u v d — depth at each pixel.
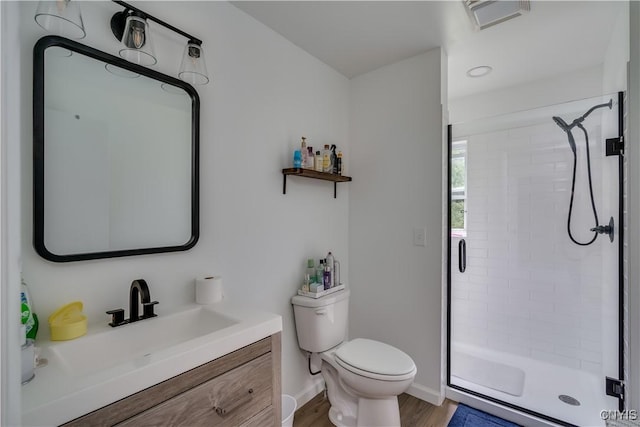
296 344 1.98
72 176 1.07
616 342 1.72
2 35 0.47
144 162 1.26
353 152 2.47
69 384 0.72
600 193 1.86
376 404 1.63
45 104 1.01
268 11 1.68
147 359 0.84
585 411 1.83
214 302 1.42
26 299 0.89
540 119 2.04
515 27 1.82
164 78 1.31
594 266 1.92
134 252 1.22
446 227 2.17
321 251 2.21
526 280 2.13
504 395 2.01
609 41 1.96
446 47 2.05
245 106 1.69
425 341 2.10
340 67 2.32
